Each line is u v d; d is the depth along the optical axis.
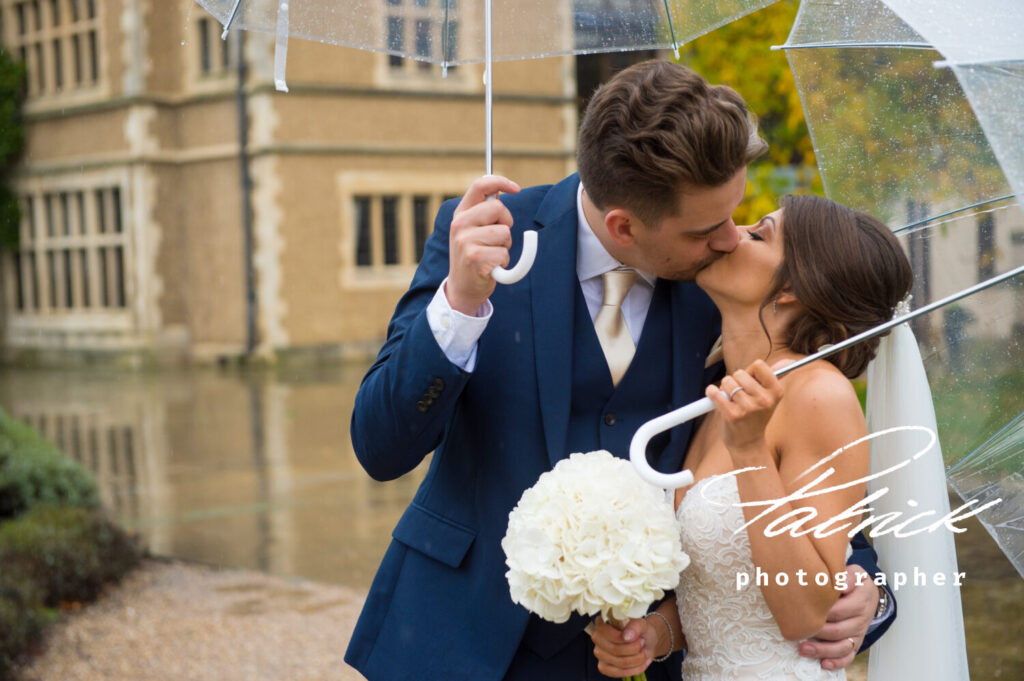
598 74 21.95
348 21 1.84
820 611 1.54
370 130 20.22
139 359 20.38
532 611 1.56
